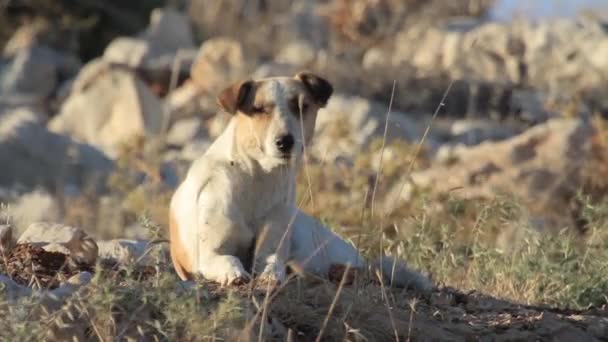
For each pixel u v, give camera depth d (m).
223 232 8.70
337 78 26.06
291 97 8.92
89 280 7.89
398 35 30.52
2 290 7.14
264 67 26.69
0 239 9.29
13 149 20.77
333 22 31.48
